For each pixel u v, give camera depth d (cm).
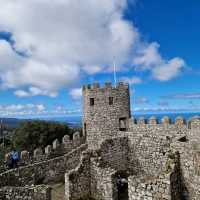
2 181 3175
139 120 3916
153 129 3734
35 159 3962
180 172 2175
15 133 7162
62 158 3744
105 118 4216
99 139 4225
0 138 8050
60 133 6700
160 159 3209
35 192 2298
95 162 2964
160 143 3259
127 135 3838
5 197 2317
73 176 2894
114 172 2770
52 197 3017
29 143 6506
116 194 2745
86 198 2931
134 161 3622
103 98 4222
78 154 3925
